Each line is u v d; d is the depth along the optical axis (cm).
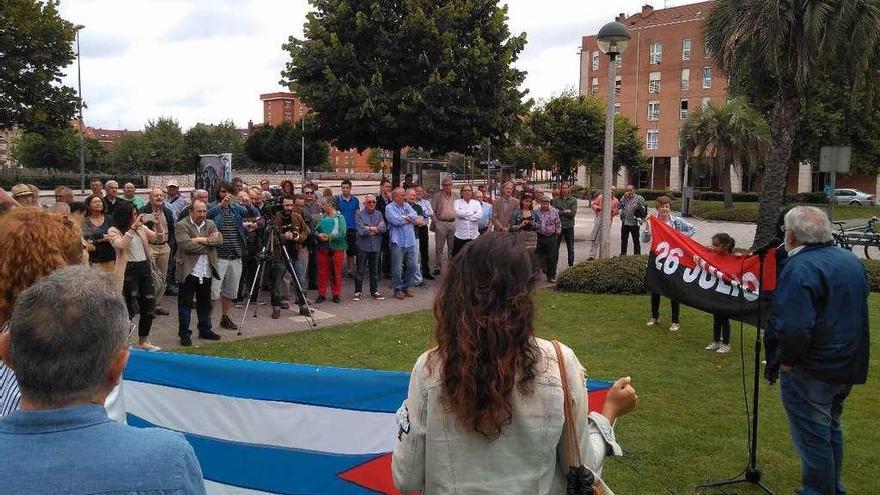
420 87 1427
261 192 1252
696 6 6166
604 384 311
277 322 932
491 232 200
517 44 1502
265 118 13625
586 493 186
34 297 149
